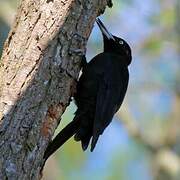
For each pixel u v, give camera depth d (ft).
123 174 60.80
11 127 29.78
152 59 64.23
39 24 32.04
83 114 37.22
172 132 64.54
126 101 64.18
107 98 38.42
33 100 30.66
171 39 63.26
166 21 61.82
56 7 32.50
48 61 31.65
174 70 64.59
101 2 34.81
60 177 58.13
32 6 32.37
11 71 31.09
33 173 29.89
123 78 40.65
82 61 33.73
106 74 39.11
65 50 32.37
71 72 32.58
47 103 31.12
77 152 58.65
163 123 65.05
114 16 63.00
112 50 43.93
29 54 31.40
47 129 30.81
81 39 33.14
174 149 64.18
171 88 64.90
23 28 31.96
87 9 33.63
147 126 65.05
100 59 40.16
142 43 63.46
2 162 29.01
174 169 60.80
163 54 64.18
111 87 38.96
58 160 58.54
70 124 35.83
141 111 65.26
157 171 61.26
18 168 29.27
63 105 31.96
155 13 62.18
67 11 32.68
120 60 41.32
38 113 30.63
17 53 31.45
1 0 57.98
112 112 38.50
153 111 65.36
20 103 30.35
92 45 63.31
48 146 30.99
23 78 30.89
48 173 57.62
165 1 62.08
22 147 29.66
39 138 30.37
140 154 62.75
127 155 62.03
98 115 37.09
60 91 31.83
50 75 31.55
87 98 37.83
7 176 28.86
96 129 36.32
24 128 29.96
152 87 64.80
